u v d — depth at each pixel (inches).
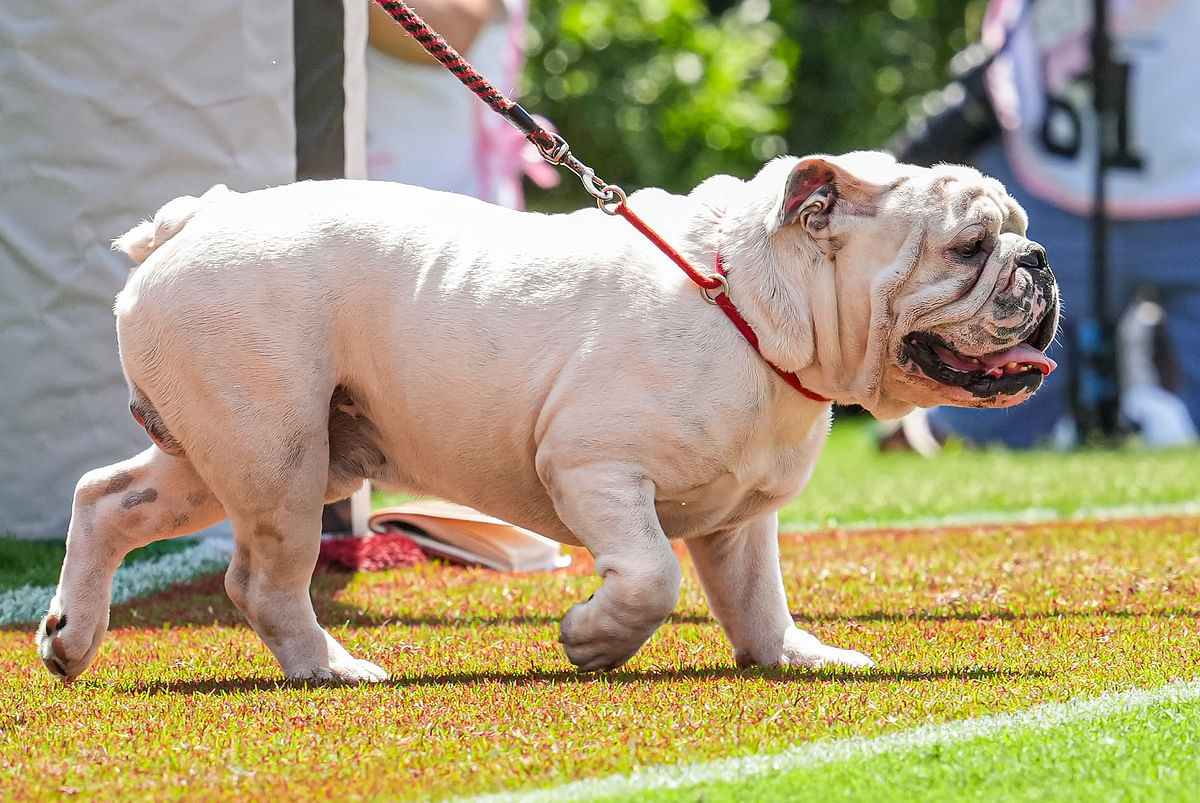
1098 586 433.4
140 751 251.8
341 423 323.0
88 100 547.5
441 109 840.3
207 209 318.7
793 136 1676.9
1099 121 1018.7
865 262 292.8
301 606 321.1
